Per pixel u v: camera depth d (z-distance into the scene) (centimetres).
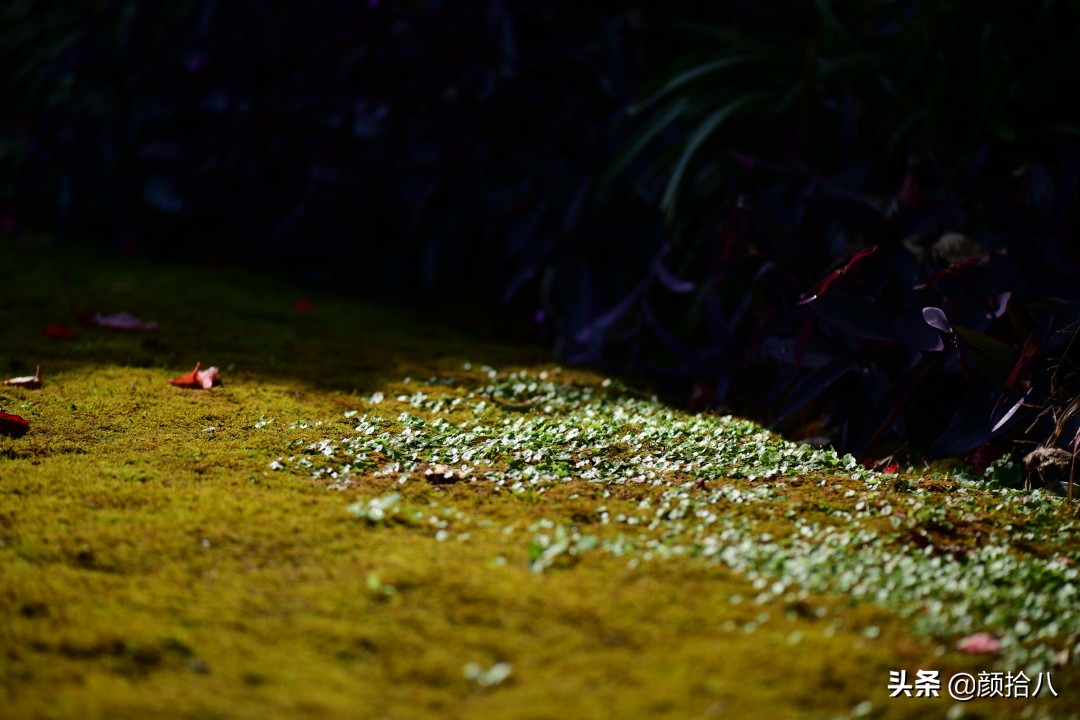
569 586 246
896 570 265
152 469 316
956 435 367
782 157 507
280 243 660
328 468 326
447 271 621
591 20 616
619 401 435
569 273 536
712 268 482
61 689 200
